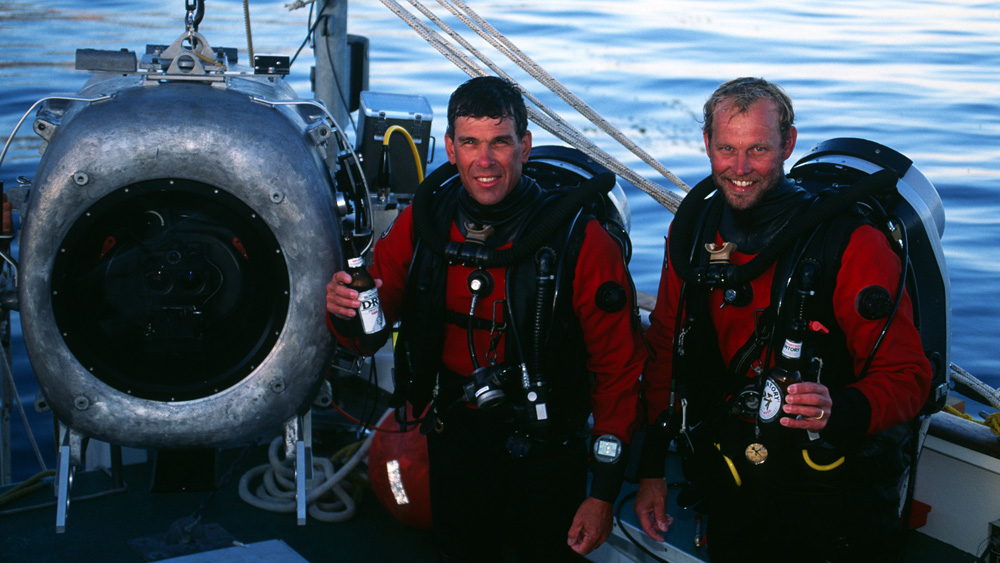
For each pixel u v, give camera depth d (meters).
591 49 15.05
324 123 2.26
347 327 2.05
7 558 2.42
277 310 2.18
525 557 2.11
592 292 1.89
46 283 2.06
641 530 2.36
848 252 1.75
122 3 17.09
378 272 2.12
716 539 2.09
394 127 2.96
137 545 2.47
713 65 14.31
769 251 1.78
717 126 1.82
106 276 2.11
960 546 2.51
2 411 2.95
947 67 14.77
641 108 11.86
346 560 2.49
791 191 1.85
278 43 14.48
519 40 15.42
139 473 2.86
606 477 1.94
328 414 3.18
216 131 2.06
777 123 1.79
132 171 2.03
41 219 2.03
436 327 1.99
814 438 1.75
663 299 2.05
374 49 14.05
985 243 8.14
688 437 2.00
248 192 2.08
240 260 2.15
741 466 1.93
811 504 1.86
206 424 2.19
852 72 14.23
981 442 2.40
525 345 1.90
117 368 2.16
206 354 2.19
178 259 2.10
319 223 2.14
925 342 2.12
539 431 1.92
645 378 2.08
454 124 1.86
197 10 2.22
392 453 2.53
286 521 2.65
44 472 2.84
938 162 10.08
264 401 2.21
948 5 20.75
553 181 2.42
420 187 2.03
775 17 18.77
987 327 6.84
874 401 1.71
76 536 2.53
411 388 2.05
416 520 2.57
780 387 1.74
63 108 2.17
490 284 1.89
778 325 1.78
